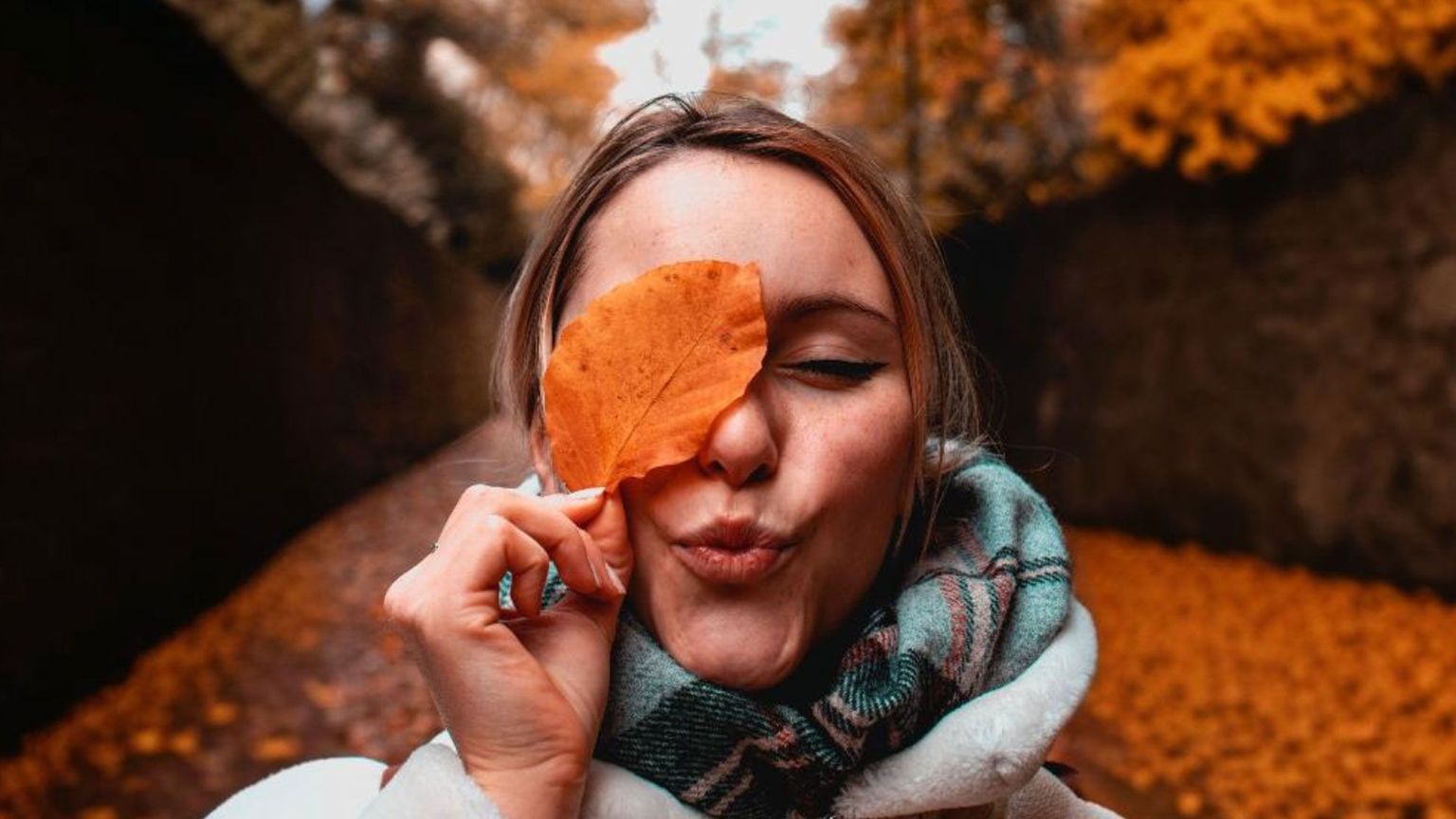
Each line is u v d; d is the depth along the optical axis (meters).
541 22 25.73
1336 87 7.43
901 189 0.78
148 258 6.03
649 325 0.62
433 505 11.19
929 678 0.71
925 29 8.98
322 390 10.34
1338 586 6.76
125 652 5.39
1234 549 8.08
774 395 0.64
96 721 4.52
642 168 0.70
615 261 0.68
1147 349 9.23
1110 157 9.87
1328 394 7.11
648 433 0.62
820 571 0.65
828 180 0.70
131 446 5.64
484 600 0.63
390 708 4.91
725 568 0.62
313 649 5.91
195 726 4.61
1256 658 5.45
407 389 14.93
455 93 23.78
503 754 0.61
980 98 10.23
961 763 0.68
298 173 9.49
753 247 0.65
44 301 4.72
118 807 3.73
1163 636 6.02
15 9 4.56
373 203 12.93
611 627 0.67
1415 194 6.39
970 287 12.47
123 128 5.74
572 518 0.63
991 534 0.80
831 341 0.65
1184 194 8.66
